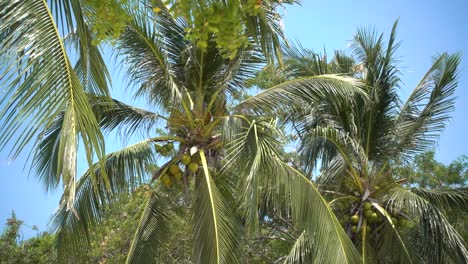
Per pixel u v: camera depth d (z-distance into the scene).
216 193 10.23
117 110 11.63
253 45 11.55
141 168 11.24
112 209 12.10
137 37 11.16
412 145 14.06
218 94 12.04
